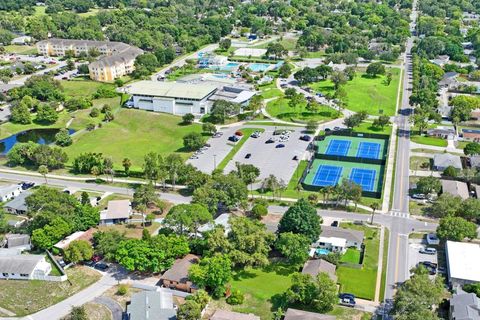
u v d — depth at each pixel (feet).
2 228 637.71
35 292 524.52
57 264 562.66
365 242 610.24
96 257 580.30
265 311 493.77
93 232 631.15
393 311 464.65
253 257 548.72
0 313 492.54
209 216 611.47
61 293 522.88
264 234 575.79
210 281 508.12
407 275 546.67
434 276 540.11
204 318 477.77
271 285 533.55
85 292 524.11
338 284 531.50
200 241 578.25
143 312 468.34
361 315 485.15
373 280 538.47
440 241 605.73
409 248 597.52
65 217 620.90
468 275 522.47
